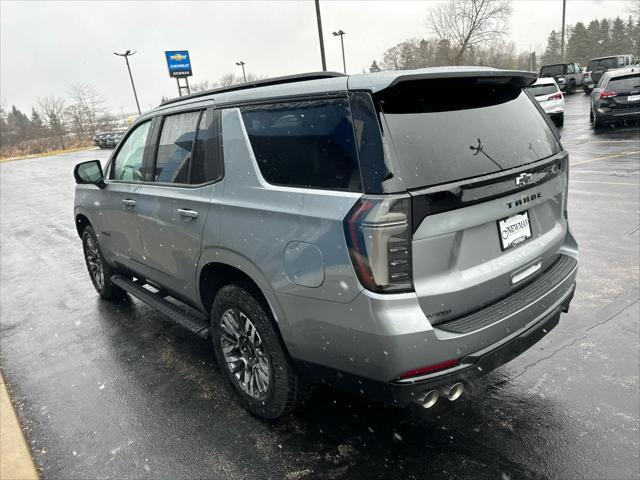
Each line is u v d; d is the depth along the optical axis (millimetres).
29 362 4098
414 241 2080
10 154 56312
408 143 2141
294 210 2379
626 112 14156
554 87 16734
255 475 2564
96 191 4586
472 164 2285
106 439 2980
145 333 4453
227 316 2988
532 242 2658
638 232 5816
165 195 3389
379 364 2166
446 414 2918
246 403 3029
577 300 4215
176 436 2941
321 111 2330
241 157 2768
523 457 2527
